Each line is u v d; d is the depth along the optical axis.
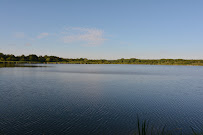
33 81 36.78
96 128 11.16
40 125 11.52
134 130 10.93
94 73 64.06
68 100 18.83
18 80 38.44
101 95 21.89
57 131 10.62
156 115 13.99
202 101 19.08
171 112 14.86
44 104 17.03
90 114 14.01
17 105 16.56
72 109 15.35
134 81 38.69
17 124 11.69
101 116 13.53
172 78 46.91
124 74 60.12
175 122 12.48
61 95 21.61
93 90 25.80
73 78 44.41
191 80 42.06
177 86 31.19
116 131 10.75
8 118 12.84
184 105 17.27
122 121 12.49
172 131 10.84
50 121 12.31
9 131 10.54
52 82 35.50
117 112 14.62
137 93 23.64
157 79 43.91
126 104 17.42
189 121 12.72
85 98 20.06
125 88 28.20
